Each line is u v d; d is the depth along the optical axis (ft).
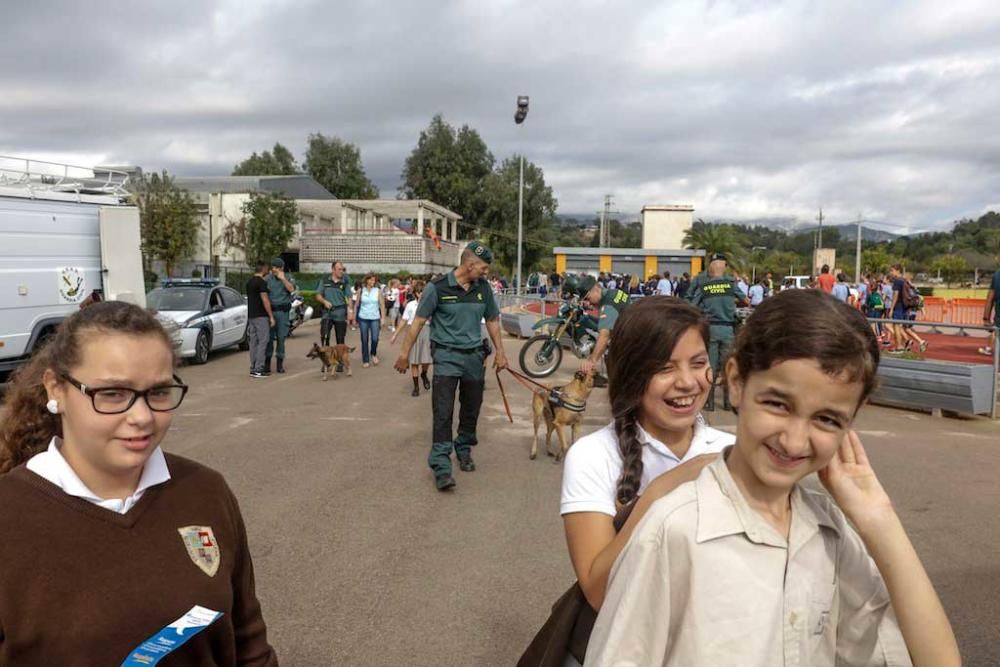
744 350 4.34
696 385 6.40
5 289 31.50
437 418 19.04
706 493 4.47
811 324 4.01
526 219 212.23
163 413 5.28
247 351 52.75
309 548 15.01
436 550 14.92
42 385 5.35
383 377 39.88
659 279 102.01
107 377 4.99
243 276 100.27
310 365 45.19
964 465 21.16
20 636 4.72
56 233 33.96
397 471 20.84
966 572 13.71
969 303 76.84
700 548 4.31
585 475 6.33
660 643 4.35
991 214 330.54
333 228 150.10
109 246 36.27
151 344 5.18
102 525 5.00
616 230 396.98
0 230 31.22
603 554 5.30
